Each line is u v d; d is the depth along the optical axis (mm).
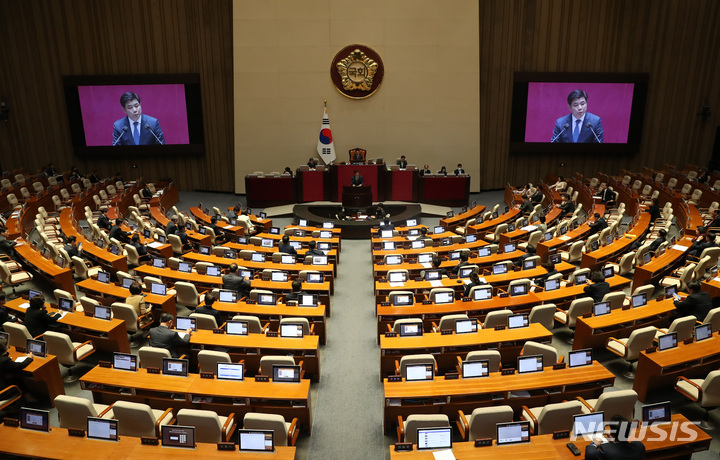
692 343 8914
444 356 9203
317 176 23734
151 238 16266
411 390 7566
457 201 23719
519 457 6219
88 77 25172
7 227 17094
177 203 25312
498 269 12836
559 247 15648
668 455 6562
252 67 24859
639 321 10359
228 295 10938
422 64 24844
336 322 12367
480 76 25531
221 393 7527
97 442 6504
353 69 24734
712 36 25062
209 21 24984
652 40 25219
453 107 25328
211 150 26594
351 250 18406
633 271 14164
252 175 23953
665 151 26547
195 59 25453
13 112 25828
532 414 7230
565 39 25266
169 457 6238
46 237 15719
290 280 12750
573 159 27000
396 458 6207
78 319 10023
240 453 6309
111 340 9805
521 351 9367
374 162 24094
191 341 9086
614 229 17375
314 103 25250
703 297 9898
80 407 6961
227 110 26000
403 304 10875
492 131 26359
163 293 11547
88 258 14789
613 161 26953
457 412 7820
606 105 25500
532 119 25797
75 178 24953
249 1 24234
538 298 11047
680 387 8195
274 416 6684
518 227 18000
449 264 13812
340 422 8508
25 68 25422
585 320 10008
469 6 24312
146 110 25656
